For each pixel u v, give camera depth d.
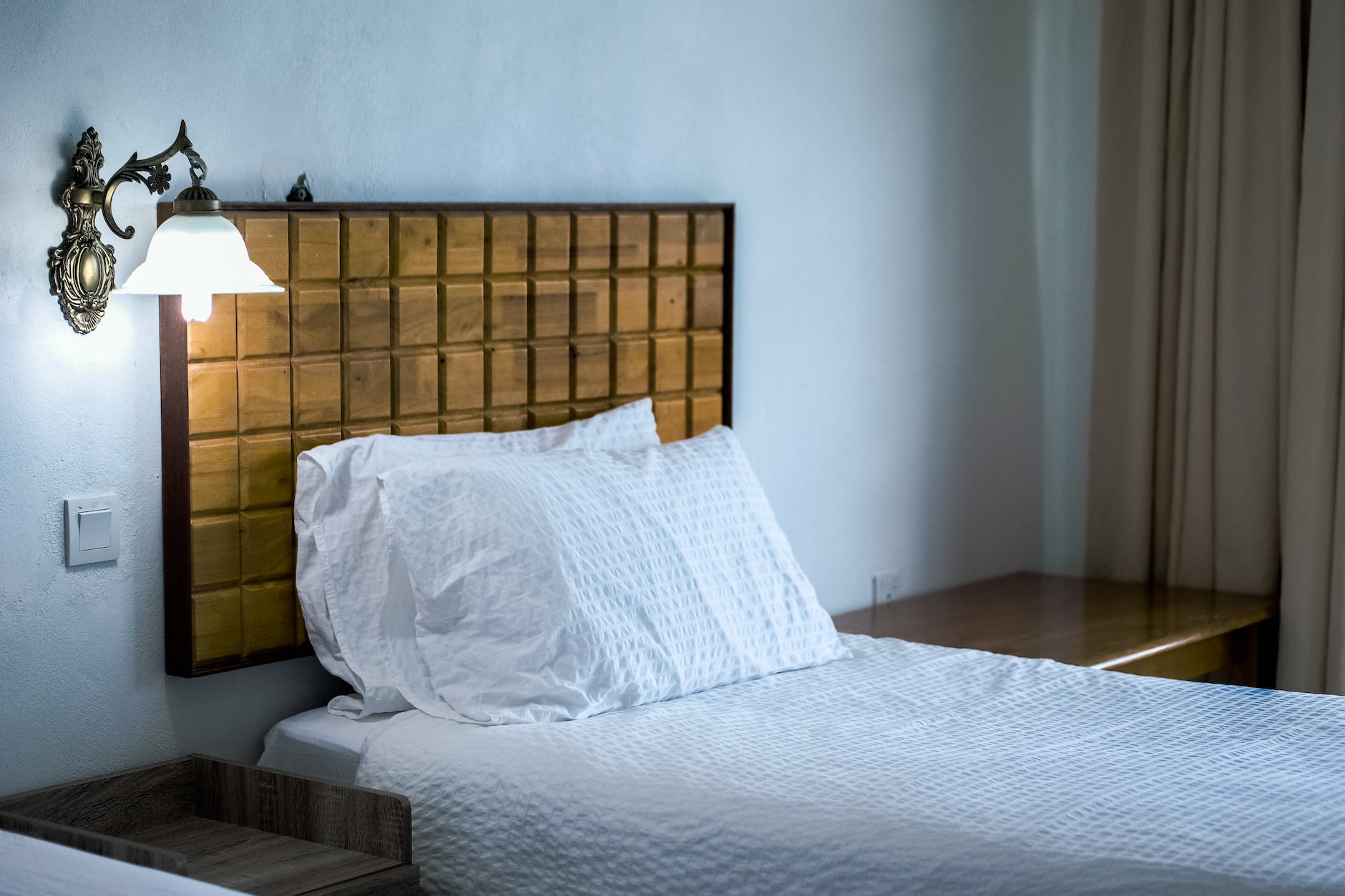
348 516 2.45
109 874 1.63
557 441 2.78
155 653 2.36
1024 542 4.18
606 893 1.98
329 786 2.14
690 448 2.79
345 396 2.52
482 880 2.10
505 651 2.33
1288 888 1.61
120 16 2.24
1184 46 3.84
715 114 3.21
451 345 2.68
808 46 3.41
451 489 2.42
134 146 2.27
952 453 3.93
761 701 2.44
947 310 3.87
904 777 2.00
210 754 2.44
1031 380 4.15
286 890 1.96
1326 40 3.53
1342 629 3.54
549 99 2.86
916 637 3.29
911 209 3.73
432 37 2.65
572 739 2.19
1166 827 1.79
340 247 2.49
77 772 2.27
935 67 3.76
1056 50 4.11
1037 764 2.06
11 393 2.16
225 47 2.36
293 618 2.49
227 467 2.36
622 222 2.96
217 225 2.14
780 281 3.40
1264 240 3.74
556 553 2.38
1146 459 3.97
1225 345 3.80
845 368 3.59
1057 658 3.06
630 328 3.01
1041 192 4.12
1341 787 1.95
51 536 2.21
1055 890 1.68
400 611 2.45
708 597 2.55
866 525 3.69
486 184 2.77
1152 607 3.63
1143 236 3.91
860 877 1.80
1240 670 3.69
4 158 2.12
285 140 2.45
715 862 1.90
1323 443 3.57
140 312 2.30
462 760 2.17
